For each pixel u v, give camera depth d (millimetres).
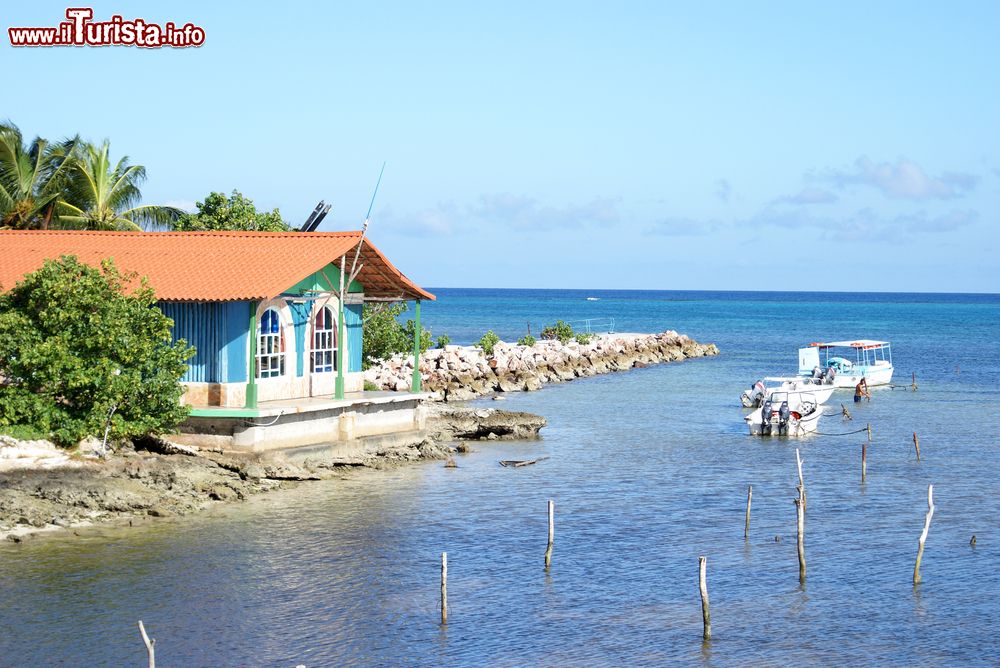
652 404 71000
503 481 41844
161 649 23578
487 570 30109
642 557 31812
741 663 23938
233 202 65062
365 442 43312
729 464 47656
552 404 70625
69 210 59219
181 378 39500
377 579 28922
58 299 35875
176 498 34875
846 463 48500
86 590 26891
